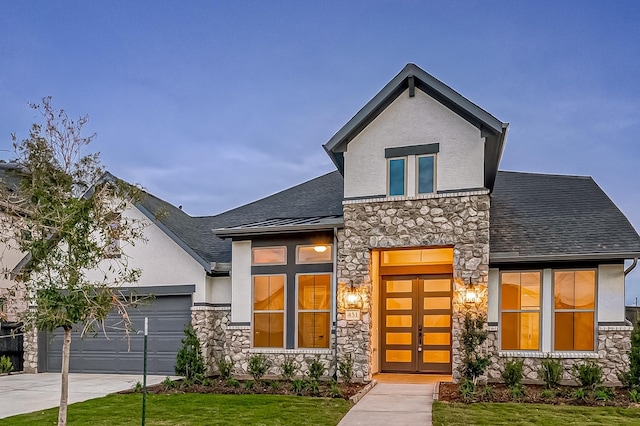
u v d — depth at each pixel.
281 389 11.41
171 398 10.68
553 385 11.20
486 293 11.62
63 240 7.45
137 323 14.82
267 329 13.56
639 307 17.22
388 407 9.64
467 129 12.20
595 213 13.75
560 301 12.21
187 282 14.37
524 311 12.38
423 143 12.45
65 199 7.43
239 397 10.68
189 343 13.12
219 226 16.67
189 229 16.17
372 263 13.02
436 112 12.47
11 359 15.54
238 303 13.76
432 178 12.32
